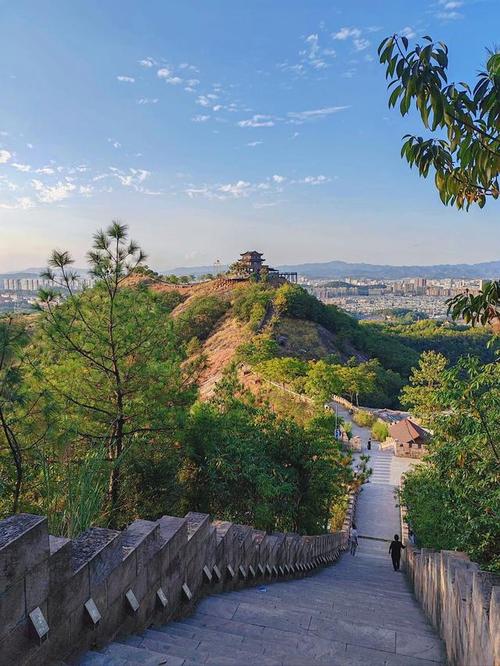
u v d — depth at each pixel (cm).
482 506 780
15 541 327
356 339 7856
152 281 10831
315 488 1703
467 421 744
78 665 376
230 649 467
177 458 1400
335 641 547
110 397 1289
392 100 367
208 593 690
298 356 6412
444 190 415
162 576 537
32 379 1088
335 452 1798
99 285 1216
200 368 1472
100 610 420
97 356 1231
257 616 627
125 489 1302
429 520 1345
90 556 414
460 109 356
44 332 1114
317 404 3275
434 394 785
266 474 1473
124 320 1236
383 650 557
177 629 527
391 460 3353
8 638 321
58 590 368
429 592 782
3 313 833
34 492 934
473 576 453
